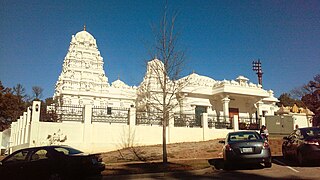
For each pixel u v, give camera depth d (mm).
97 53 49688
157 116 23422
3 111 49219
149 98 22125
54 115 20328
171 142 23891
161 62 17016
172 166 14227
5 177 11242
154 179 11719
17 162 11266
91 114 21125
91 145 20625
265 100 40594
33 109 19484
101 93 42719
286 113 33469
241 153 12727
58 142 19609
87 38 49406
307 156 12766
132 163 15883
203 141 24391
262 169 13062
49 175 10742
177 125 25125
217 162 15414
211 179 11117
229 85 33594
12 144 29078
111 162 16812
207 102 34031
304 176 10906
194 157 18141
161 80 17531
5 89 54125
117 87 45625
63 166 10680
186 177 11977
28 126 20312
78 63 47500
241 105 36469
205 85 34688
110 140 21344
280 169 12781
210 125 26688
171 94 18750
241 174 11961
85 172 10828
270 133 30234
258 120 30953
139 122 22953
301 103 60812
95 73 48406
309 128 14367
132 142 22109
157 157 18234
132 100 44125
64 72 47969
